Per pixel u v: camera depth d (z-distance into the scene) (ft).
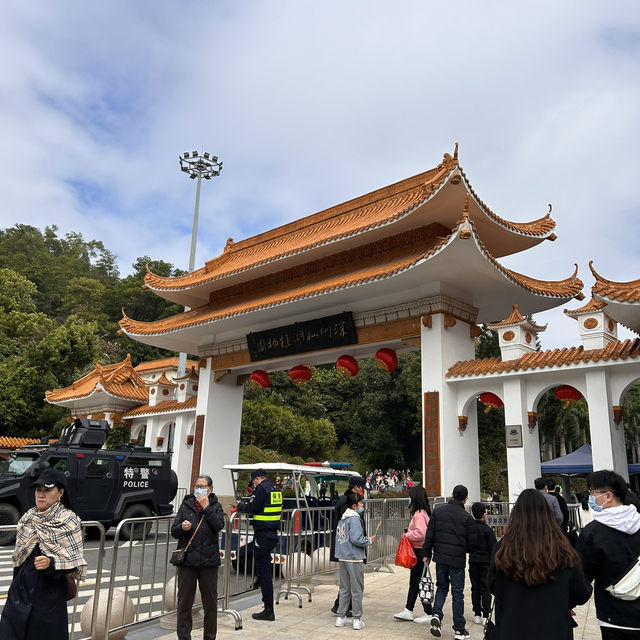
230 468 41.29
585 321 47.62
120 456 51.62
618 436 44.19
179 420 79.77
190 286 75.25
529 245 58.75
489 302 58.90
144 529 22.97
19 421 118.32
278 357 66.18
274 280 68.95
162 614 23.52
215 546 20.76
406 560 24.86
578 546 13.47
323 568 33.81
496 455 142.82
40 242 274.77
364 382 198.80
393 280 52.39
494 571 12.32
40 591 14.05
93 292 219.82
